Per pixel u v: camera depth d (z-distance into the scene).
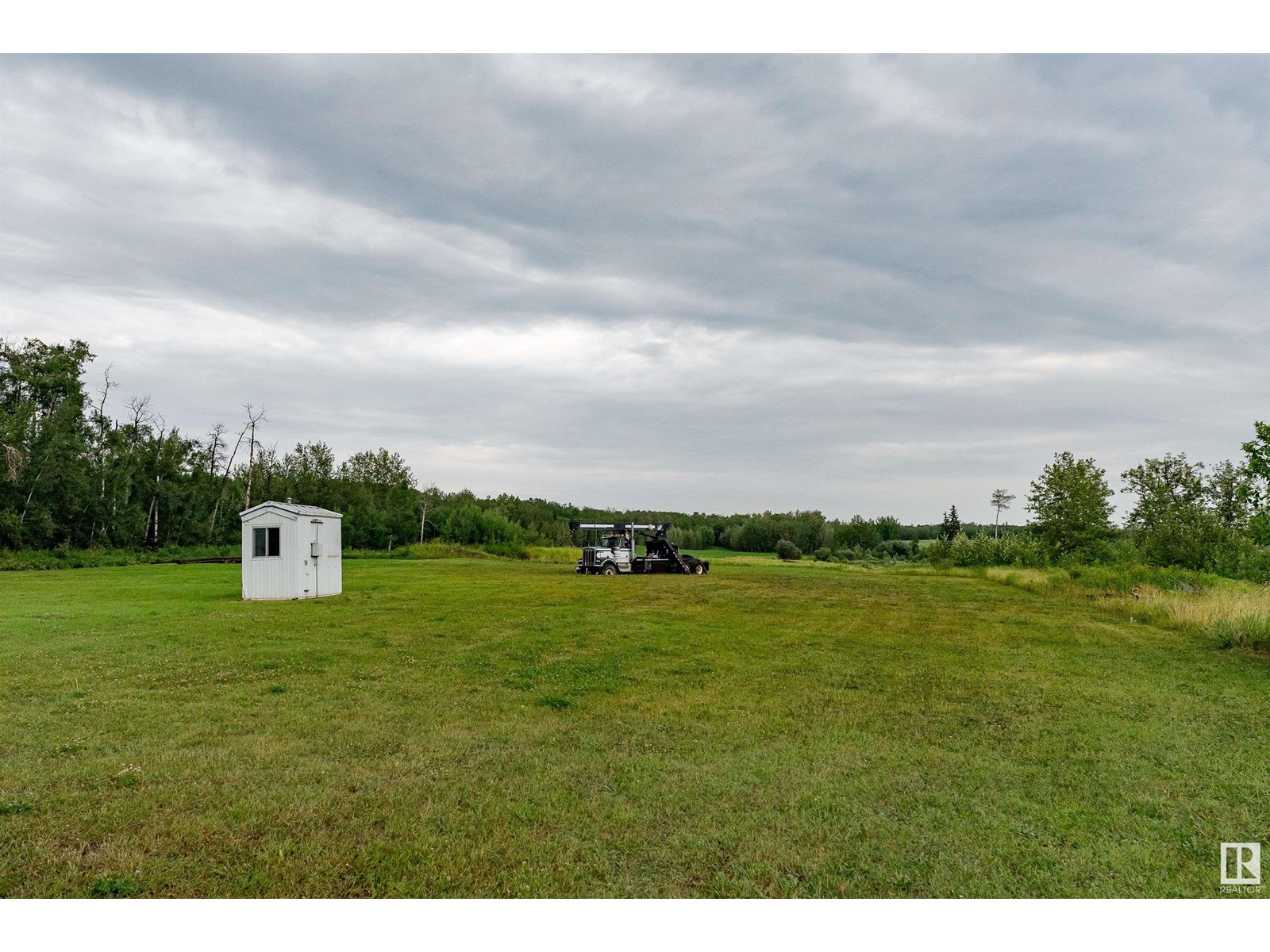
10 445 45.06
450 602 19.89
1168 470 33.59
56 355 54.75
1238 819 5.48
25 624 14.64
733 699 9.07
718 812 5.48
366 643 12.87
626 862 4.73
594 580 29.12
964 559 48.84
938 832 5.19
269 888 4.35
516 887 4.41
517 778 6.14
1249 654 12.94
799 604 20.77
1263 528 13.87
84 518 50.16
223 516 61.06
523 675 10.29
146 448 55.69
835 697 9.21
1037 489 36.91
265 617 16.23
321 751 6.82
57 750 6.73
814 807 5.61
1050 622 17.38
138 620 15.38
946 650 13.05
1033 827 5.28
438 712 8.27
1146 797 5.88
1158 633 15.59
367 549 63.69
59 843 4.82
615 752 6.88
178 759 6.49
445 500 84.19
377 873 4.55
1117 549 34.53
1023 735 7.62
